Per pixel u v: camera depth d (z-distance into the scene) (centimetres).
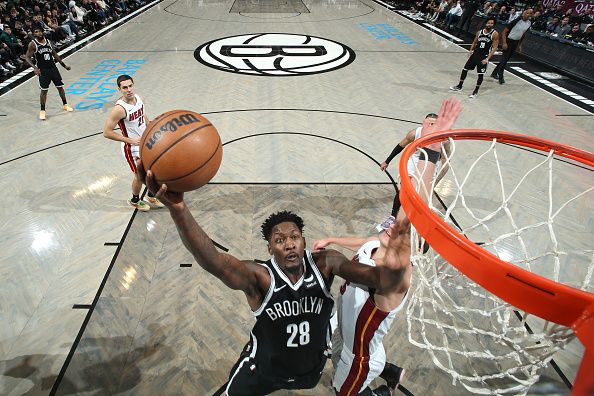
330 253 175
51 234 388
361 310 191
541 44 986
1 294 321
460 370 267
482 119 662
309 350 181
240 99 725
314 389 259
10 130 591
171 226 404
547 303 109
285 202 443
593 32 902
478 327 292
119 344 283
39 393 251
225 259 153
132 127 387
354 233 396
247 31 1229
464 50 1076
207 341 287
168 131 142
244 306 317
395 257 144
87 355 274
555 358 270
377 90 780
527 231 405
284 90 773
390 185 480
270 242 167
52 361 270
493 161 536
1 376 260
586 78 859
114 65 897
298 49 1045
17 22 948
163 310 310
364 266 157
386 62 955
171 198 144
